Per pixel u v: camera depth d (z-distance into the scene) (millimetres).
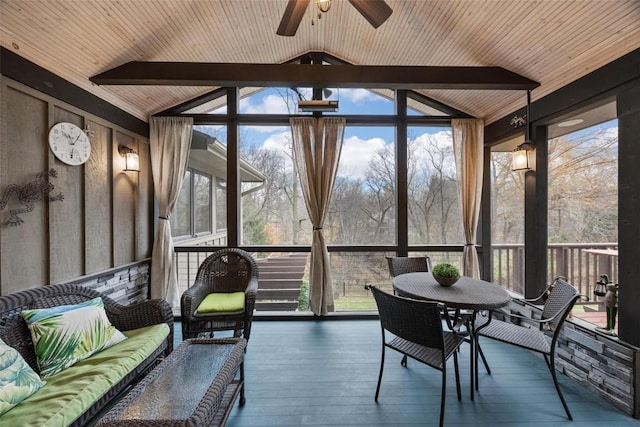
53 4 1835
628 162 1846
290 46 3148
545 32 2100
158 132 3297
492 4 2043
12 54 1892
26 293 1779
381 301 1891
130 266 3035
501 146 3369
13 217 1903
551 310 2025
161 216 3266
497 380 2191
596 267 2320
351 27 2824
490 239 3471
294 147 3287
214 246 3432
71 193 2367
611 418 1795
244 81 2488
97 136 2631
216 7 2332
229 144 3381
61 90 2250
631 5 1688
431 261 3488
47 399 1370
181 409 1301
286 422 1760
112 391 1572
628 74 1844
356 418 1797
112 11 2031
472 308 1845
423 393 2039
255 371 2289
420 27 2512
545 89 2549
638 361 1788
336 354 2561
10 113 1894
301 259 3508
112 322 2152
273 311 3463
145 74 2471
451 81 2557
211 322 2508
